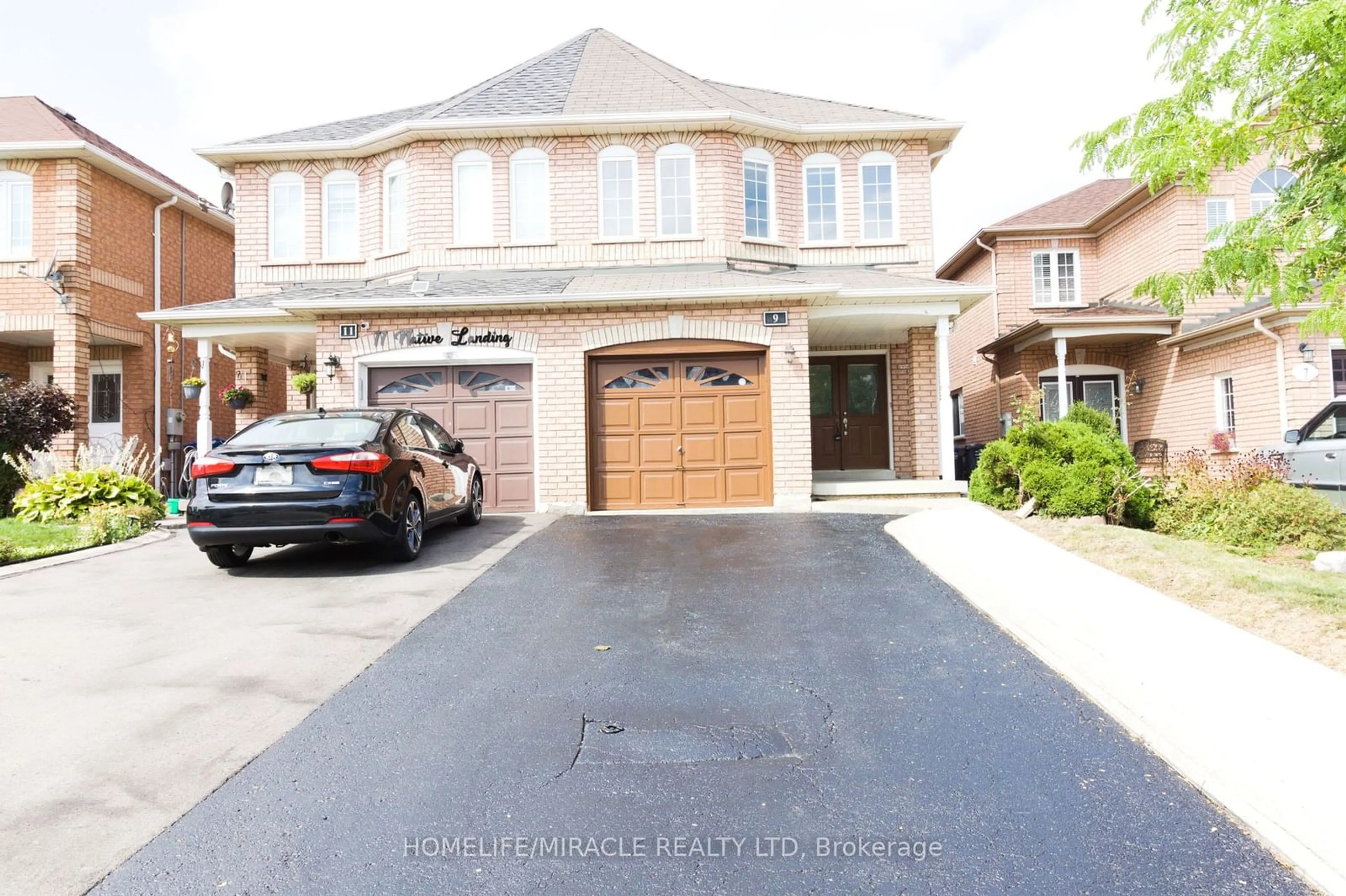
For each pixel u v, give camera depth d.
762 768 3.45
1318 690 3.98
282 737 3.79
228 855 2.82
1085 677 4.41
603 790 3.27
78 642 5.25
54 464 11.19
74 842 2.90
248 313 12.37
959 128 14.38
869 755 3.56
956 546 7.87
